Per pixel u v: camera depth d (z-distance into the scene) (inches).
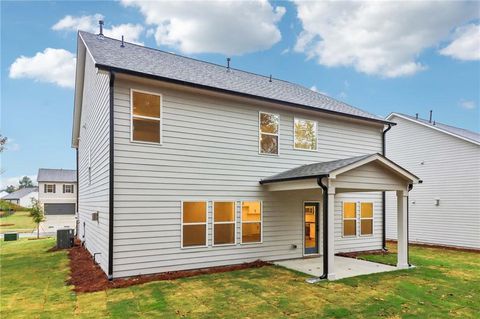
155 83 345.7
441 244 631.8
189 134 368.8
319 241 467.2
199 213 370.6
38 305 251.0
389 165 366.3
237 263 394.3
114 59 351.6
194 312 230.5
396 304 250.2
